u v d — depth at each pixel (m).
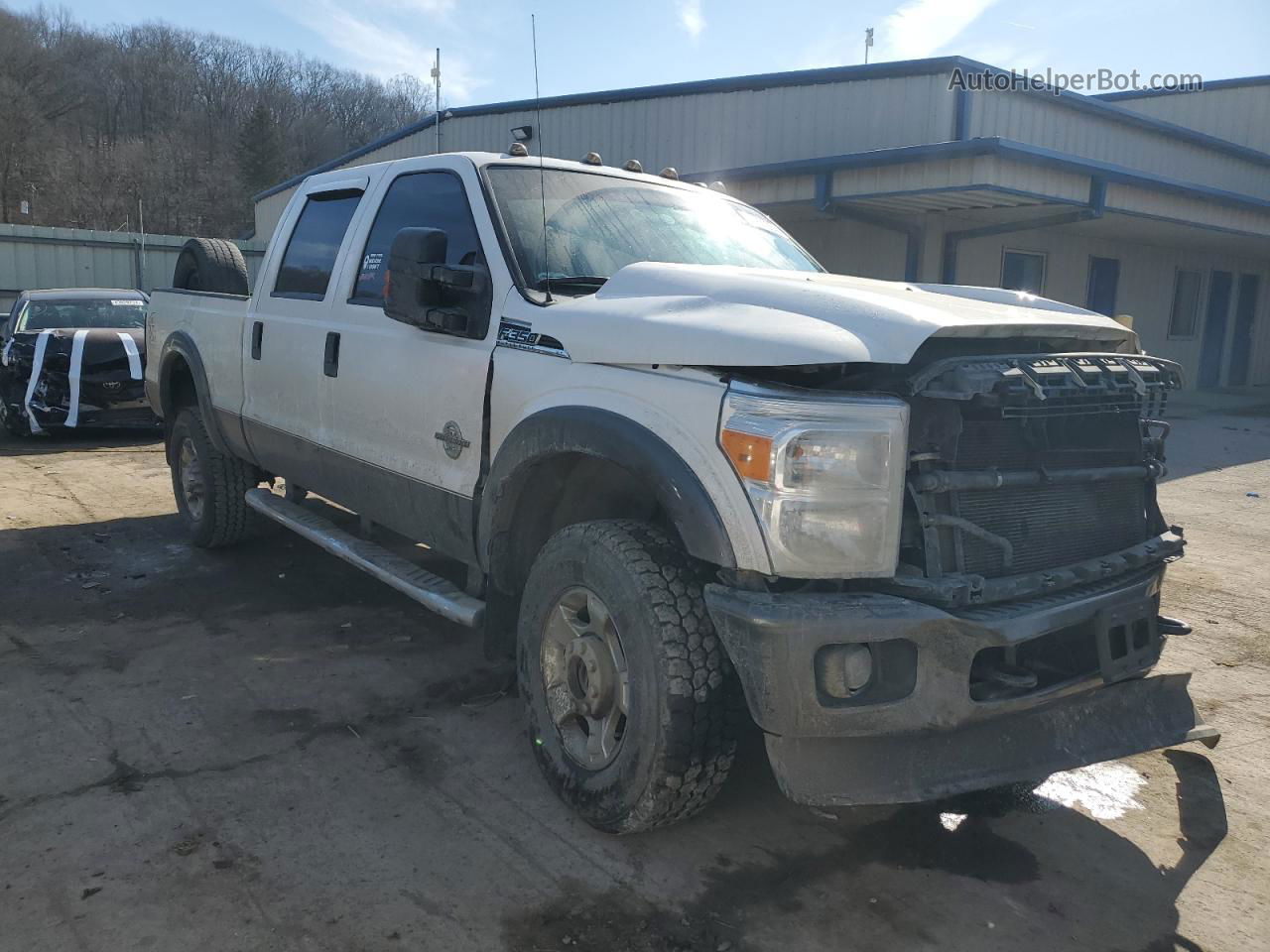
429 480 3.65
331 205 4.62
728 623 2.53
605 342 2.91
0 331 11.27
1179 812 3.25
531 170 3.88
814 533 2.47
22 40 74.56
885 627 2.45
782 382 2.60
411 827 2.99
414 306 3.45
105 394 9.90
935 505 2.61
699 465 2.60
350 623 4.79
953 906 2.70
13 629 4.59
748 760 3.50
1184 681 3.08
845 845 2.99
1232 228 15.96
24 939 2.42
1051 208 13.05
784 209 13.93
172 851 2.81
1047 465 2.85
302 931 2.49
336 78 80.19
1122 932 2.61
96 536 6.30
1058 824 3.16
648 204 4.03
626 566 2.77
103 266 22.81
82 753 3.39
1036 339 2.92
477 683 4.09
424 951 2.44
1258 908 2.73
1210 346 21.20
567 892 2.69
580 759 3.01
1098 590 2.82
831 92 13.85
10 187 65.44
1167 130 15.62
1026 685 2.62
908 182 11.77
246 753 3.43
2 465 8.80
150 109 77.69
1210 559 6.48
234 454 5.45
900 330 2.51
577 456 3.07
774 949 2.50
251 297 5.02
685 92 15.26
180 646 4.43
